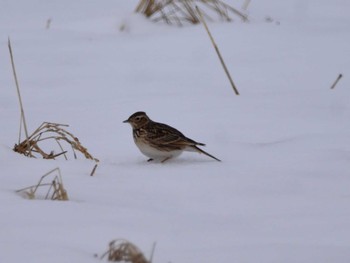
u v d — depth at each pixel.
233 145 13.30
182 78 17.89
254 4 24.09
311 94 16.45
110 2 24.33
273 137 13.91
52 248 8.11
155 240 8.72
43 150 13.36
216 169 11.96
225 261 8.16
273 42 20.34
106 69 18.53
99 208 9.61
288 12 23.38
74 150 13.38
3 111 15.73
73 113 15.49
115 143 13.80
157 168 12.05
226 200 10.50
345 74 18.09
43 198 10.26
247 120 14.80
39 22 22.34
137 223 9.20
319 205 10.30
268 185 11.16
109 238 8.65
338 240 8.95
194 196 10.64
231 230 9.22
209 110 15.45
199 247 8.59
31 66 18.70
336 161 12.20
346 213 9.95
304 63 18.88
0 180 10.95
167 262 8.06
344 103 15.85
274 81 17.72
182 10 22.77
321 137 13.52
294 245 8.71
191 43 20.34
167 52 19.70
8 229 8.70
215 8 22.27
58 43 20.36
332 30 21.45
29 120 15.08
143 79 17.83
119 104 16.00
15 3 24.27
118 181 11.22
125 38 20.92
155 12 22.56
